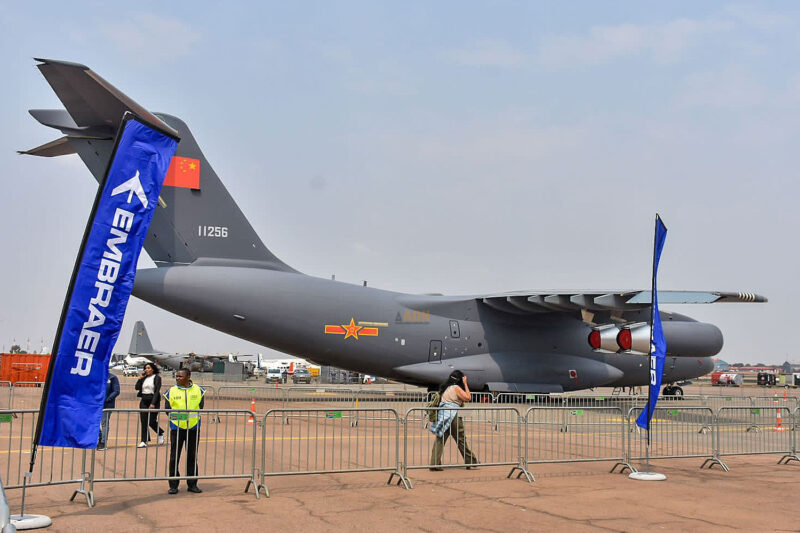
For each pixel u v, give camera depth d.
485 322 23.12
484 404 21.33
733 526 7.02
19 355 33.53
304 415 18.58
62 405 6.92
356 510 7.51
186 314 20.09
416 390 35.72
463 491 8.68
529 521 7.11
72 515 7.09
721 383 68.12
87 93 13.84
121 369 84.12
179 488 8.67
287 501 7.93
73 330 7.00
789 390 56.34
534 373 23.19
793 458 12.06
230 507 7.57
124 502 7.79
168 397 8.43
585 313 22.03
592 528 6.86
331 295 21.41
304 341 21.02
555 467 10.77
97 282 7.13
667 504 8.05
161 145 7.60
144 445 12.48
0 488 5.08
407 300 22.52
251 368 71.00
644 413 10.47
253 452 8.45
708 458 11.33
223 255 20.52
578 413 13.63
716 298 19.62
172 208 20.00
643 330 19.75
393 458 11.37
